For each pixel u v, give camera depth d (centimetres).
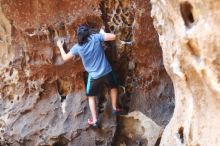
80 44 543
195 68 370
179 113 452
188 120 418
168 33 432
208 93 369
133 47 605
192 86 394
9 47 645
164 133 503
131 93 632
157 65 612
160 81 622
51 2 590
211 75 346
